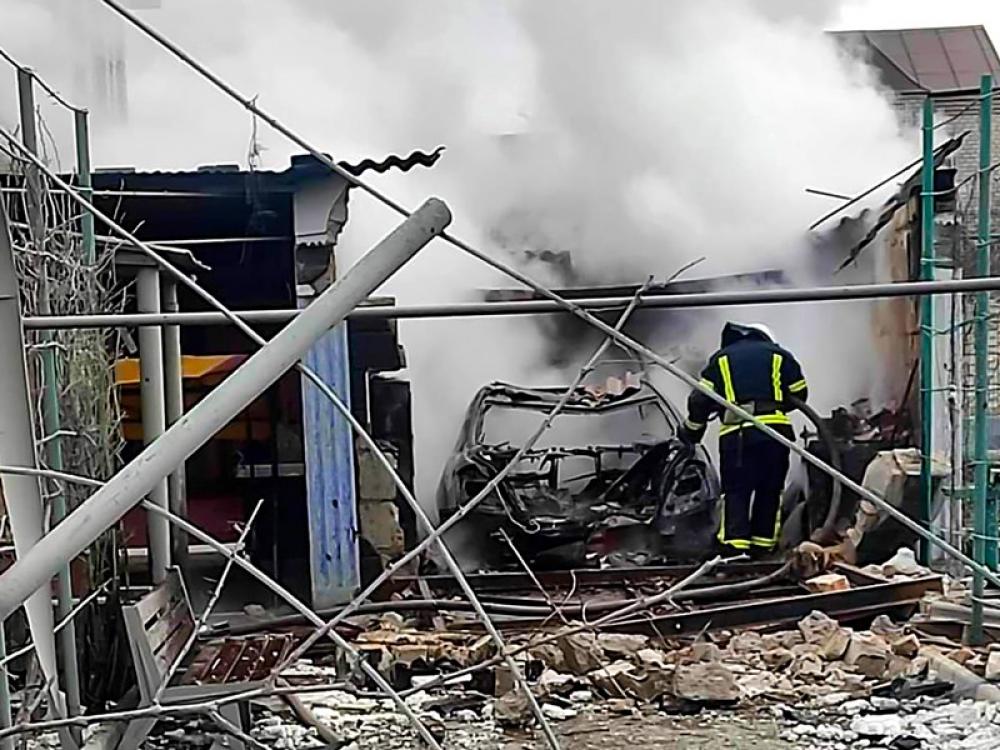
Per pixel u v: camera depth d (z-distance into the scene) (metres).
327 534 6.01
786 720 3.87
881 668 4.34
